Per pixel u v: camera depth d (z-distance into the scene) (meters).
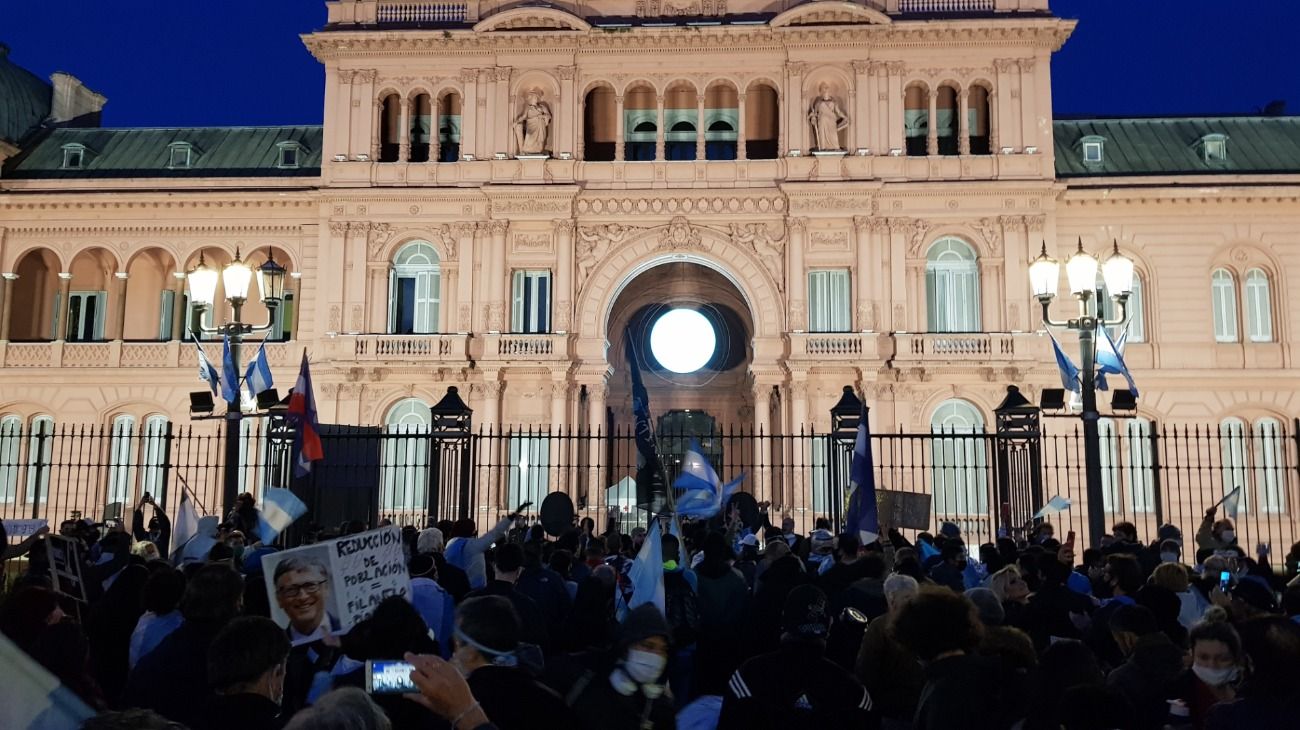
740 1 48.38
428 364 45.78
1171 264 46.91
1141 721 8.25
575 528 22.62
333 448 26.94
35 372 48.28
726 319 53.69
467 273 46.91
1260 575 17.95
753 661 8.05
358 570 8.84
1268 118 51.38
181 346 48.34
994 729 7.66
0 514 47.66
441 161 48.28
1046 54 47.00
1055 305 46.00
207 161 51.56
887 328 45.59
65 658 7.49
